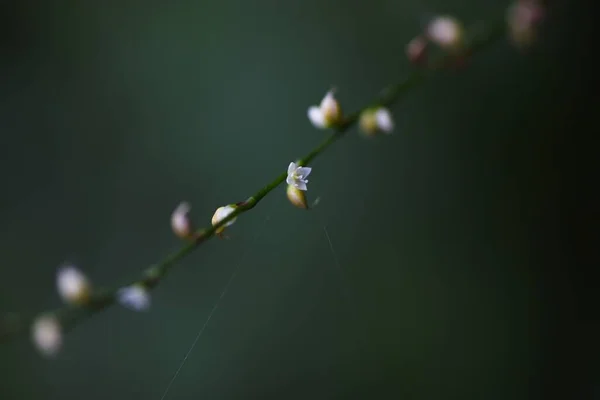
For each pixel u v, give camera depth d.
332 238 0.25
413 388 0.25
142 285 0.20
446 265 0.26
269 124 0.26
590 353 0.25
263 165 0.26
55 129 0.28
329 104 0.20
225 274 0.26
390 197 0.26
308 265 0.25
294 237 0.26
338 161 0.26
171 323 0.26
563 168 0.26
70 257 0.27
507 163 0.26
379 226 0.26
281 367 0.25
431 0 0.27
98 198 0.27
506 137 0.26
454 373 0.25
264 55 0.27
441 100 0.26
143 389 0.26
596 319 0.26
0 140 0.28
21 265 0.27
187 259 0.26
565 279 0.26
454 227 0.26
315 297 0.25
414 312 0.26
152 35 0.28
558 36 0.26
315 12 0.27
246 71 0.27
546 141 0.26
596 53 0.26
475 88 0.26
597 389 0.25
